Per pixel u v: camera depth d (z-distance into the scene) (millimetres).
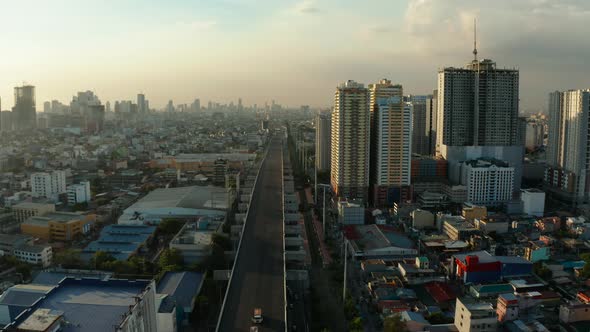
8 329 124000
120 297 145375
